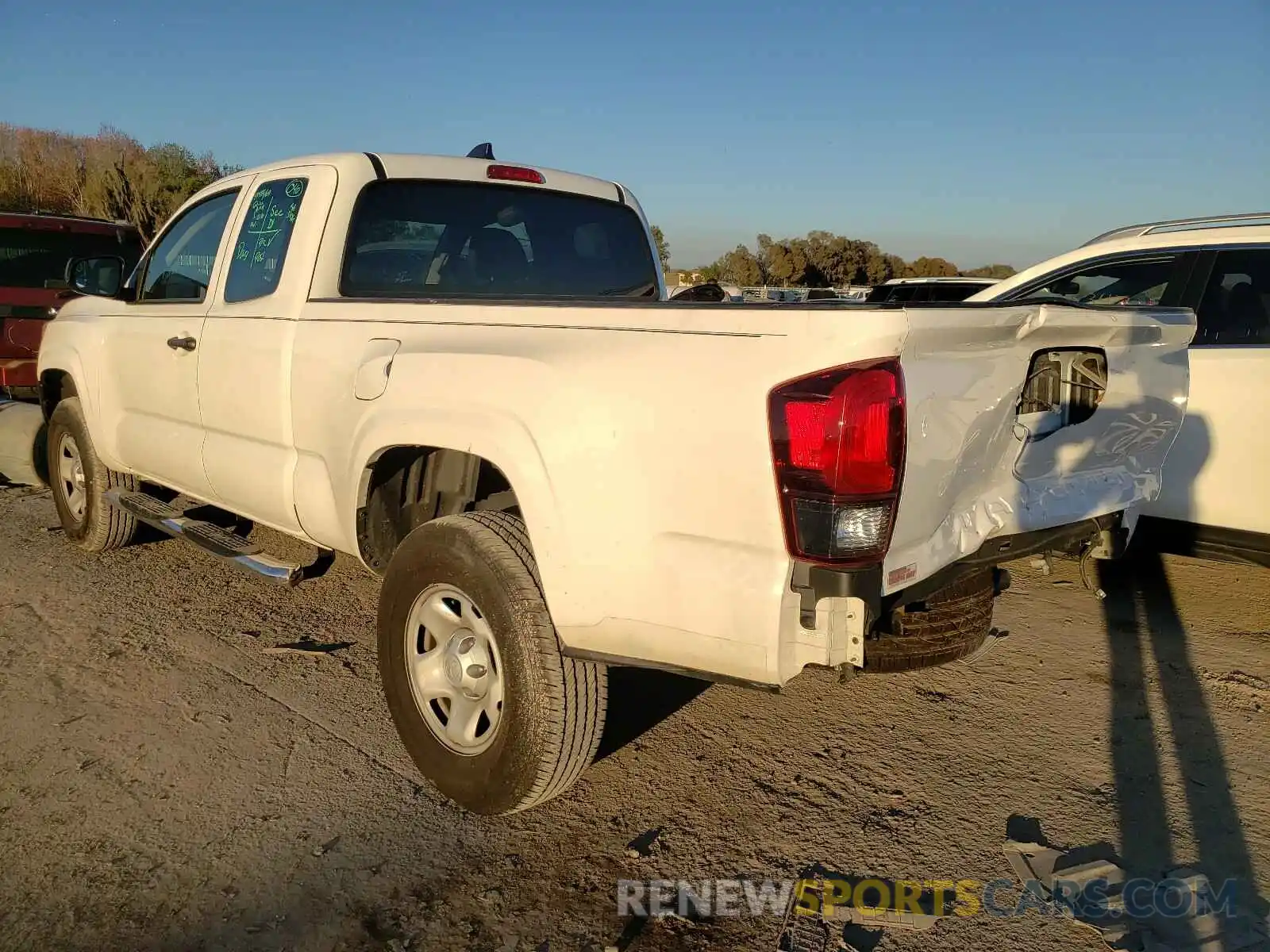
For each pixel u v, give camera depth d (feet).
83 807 10.04
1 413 22.68
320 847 9.45
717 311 7.88
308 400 11.48
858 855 9.48
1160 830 9.90
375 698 12.66
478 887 8.93
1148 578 17.80
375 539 11.15
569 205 14.60
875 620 7.44
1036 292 18.35
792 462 7.29
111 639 14.33
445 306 10.21
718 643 7.88
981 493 8.86
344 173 12.28
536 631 9.01
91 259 16.61
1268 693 13.00
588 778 10.85
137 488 17.54
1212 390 15.33
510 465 8.91
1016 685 13.32
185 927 8.32
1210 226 16.42
